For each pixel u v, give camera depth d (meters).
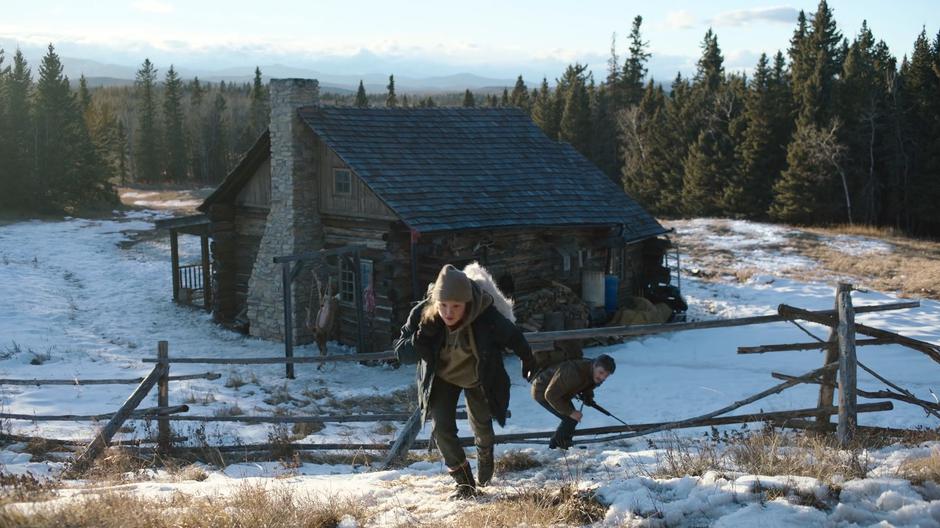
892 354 20.02
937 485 5.36
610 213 25.53
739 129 63.34
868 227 49.88
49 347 20.73
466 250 22.03
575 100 80.56
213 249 26.30
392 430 12.79
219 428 12.48
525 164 25.97
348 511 5.65
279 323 23.81
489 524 5.16
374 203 22.45
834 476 5.61
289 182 23.33
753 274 33.50
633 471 6.80
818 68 63.38
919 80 59.38
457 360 5.77
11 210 60.31
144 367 19.09
